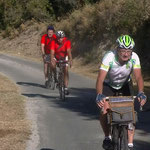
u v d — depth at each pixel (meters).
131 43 5.25
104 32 23.20
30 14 39.09
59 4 37.19
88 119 8.98
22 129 7.90
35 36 34.88
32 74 18.34
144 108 9.95
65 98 11.82
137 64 5.54
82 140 7.24
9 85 14.38
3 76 17.30
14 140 7.11
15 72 19.16
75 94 12.59
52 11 38.78
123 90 5.86
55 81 12.12
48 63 13.69
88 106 10.54
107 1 24.64
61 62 11.38
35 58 29.42
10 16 40.22
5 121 8.55
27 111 9.73
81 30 25.61
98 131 7.89
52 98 11.80
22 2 40.94
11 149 6.59
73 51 25.45
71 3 35.66
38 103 10.88
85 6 30.33
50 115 9.36
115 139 5.29
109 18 22.83
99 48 22.81
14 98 11.42
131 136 5.35
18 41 36.09
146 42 19.14
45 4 39.09
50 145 6.90
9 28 38.94
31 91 13.14
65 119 8.96
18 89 13.50
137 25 20.17
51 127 8.20
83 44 24.83
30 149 6.63
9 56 29.94
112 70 5.54
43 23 36.62
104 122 5.54
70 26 28.00
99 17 24.06
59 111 9.86
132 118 5.12
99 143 7.05
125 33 20.98
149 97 11.66
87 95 12.38
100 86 5.42
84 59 23.30
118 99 5.27
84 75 17.95
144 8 20.20
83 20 26.03
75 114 9.52
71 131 7.89
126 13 21.02
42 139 7.27
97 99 5.23
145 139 7.28
